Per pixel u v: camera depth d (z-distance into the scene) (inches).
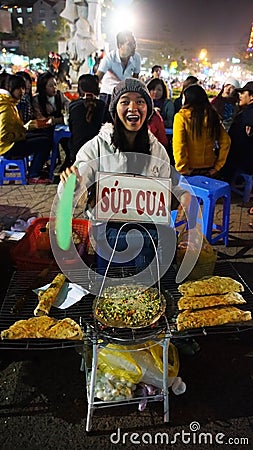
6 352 93.4
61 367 90.0
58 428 75.9
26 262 105.6
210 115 150.1
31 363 90.9
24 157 200.1
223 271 101.4
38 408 79.8
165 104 232.8
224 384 86.5
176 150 151.3
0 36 979.3
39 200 183.6
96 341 69.2
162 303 78.0
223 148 157.6
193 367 90.7
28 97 229.3
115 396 76.7
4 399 81.7
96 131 169.8
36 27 1074.1
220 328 78.1
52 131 206.7
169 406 80.7
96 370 72.8
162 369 76.9
